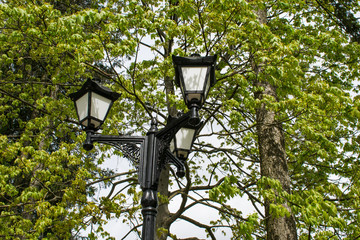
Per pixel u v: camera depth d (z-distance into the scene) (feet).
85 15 18.45
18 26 21.16
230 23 21.91
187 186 27.53
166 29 22.63
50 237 22.35
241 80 21.91
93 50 21.29
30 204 23.58
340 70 32.27
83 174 23.68
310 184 29.14
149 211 11.54
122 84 23.65
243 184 32.42
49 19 21.43
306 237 22.58
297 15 32.60
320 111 23.00
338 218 16.65
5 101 30.58
